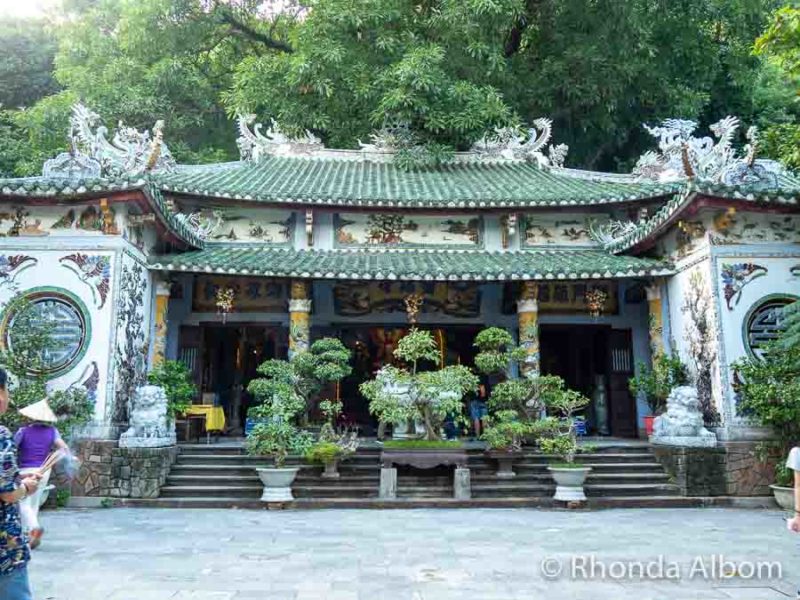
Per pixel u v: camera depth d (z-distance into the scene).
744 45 27.80
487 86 22.81
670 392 14.50
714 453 13.16
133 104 27.42
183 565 7.66
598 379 18.80
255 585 6.77
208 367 18.41
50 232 13.30
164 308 15.36
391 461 12.86
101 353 12.88
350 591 6.55
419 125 22.86
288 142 21.06
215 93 31.02
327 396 18.64
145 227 14.62
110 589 6.61
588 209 17.92
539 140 21.31
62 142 26.69
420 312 18.42
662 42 27.58
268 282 17.77
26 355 12.26
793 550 8.57
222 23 30.69
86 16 31.56
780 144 15.66
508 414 13.46
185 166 18.50
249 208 17.77
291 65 23.19
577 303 18.16
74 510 11.86
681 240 15.24
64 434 12.23
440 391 12.87
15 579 3.65
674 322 15.66
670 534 9.73
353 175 19.94
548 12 26.58
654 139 29.56
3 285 13.03
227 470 13.51
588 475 13.47
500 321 18.38
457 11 22.81
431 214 18.09
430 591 6.56
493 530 10.02
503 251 18.03
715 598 6.32
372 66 23.69
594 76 25.88
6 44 34.28
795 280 13.86
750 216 14.05
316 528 10.17
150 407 13.11
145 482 12.55
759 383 12.80
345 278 15.41
